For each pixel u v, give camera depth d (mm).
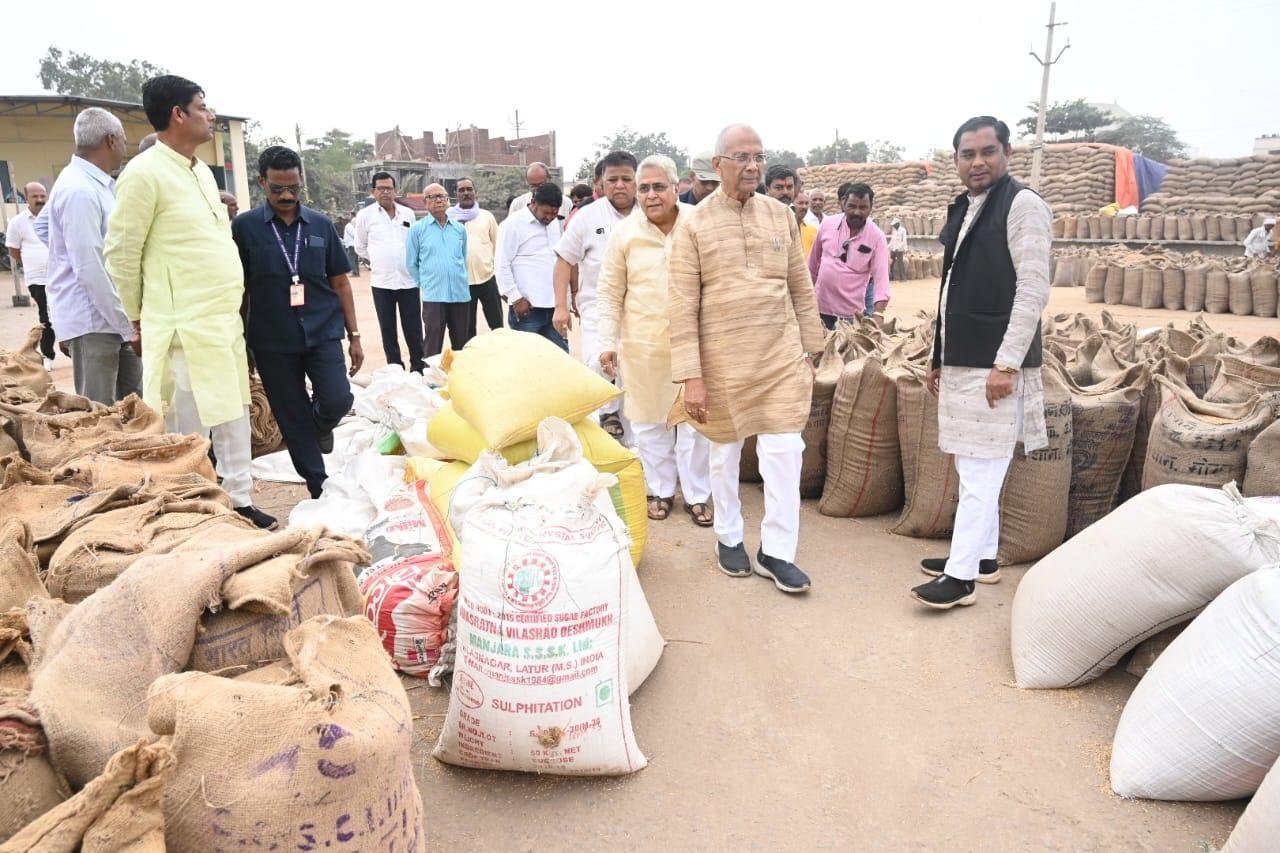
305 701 1477
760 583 3775
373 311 15734
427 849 2223
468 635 2404
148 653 1661
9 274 24031
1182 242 21641
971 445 3240
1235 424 3344
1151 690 2404
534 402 3342
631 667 2818
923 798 2412
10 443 3504
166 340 3770
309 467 4480
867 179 32031
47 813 1229
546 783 2486
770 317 3484
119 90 57750
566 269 5477
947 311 3264
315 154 54969
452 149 39562
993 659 3105
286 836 1428
